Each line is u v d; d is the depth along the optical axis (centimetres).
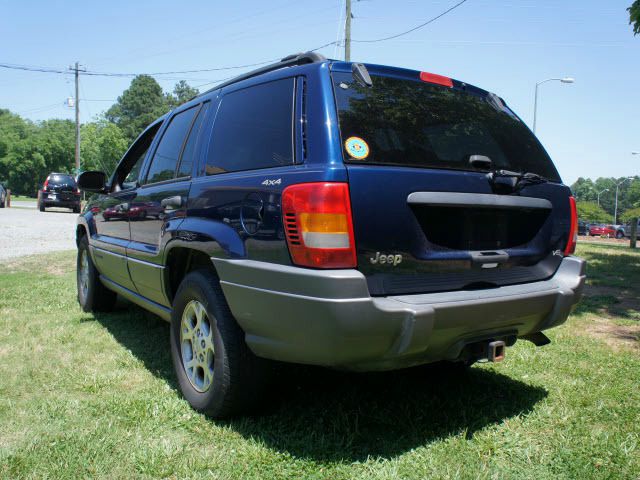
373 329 230
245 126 302
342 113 253
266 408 307
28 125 9519
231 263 271
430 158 269
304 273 233
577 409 321
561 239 324
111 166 7869
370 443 272
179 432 282
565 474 247
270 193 256
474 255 275
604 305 622
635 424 301
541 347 446
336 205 231
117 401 316
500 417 308
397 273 248
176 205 341
